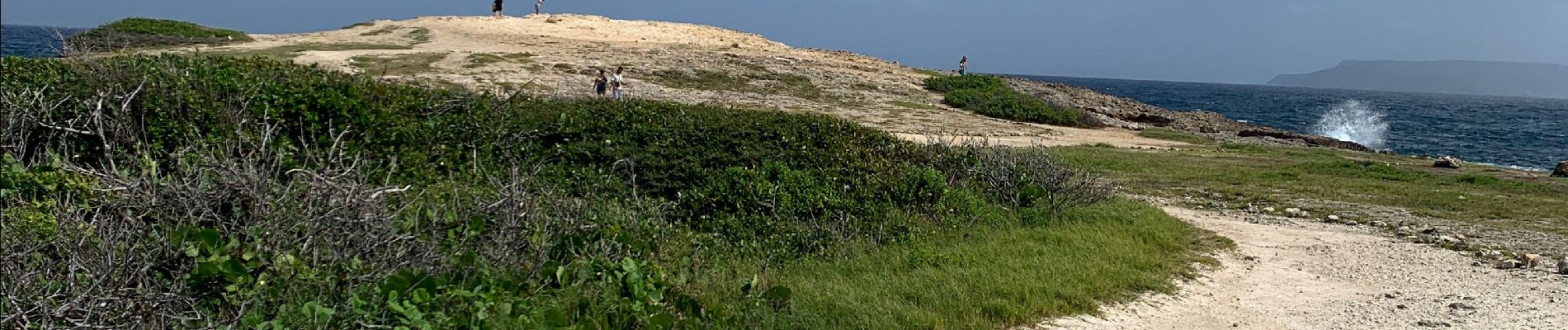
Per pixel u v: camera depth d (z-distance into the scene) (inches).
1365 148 1214.3
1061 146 932.0
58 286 177.0
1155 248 377.7
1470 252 407.5
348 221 216.7
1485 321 288.5
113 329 167.3
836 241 336.5
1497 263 380.5
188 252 194.1
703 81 1336.1
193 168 236.8
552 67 1300.4
